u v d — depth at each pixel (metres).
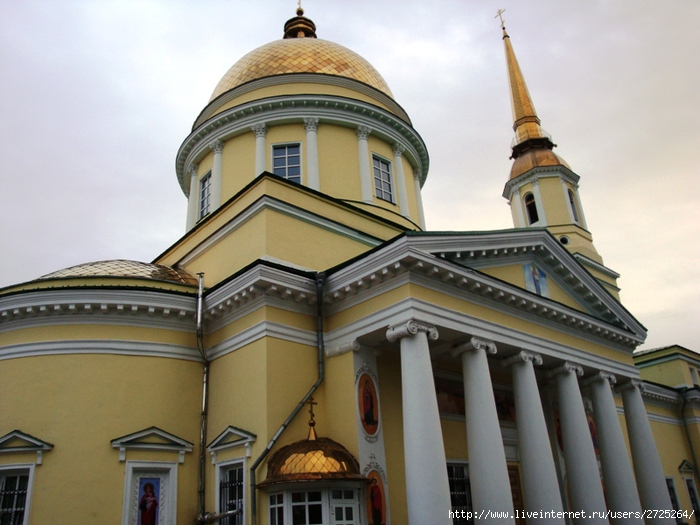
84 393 12.47
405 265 11.75
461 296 12.75
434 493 10.37
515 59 30.59
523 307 14.17
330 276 13.12
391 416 12.90
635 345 18.16
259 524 11.01
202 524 12.30
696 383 29.25
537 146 28.03
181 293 13.65
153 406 12.84
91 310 12.99
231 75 22.61
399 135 21.61
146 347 13.20
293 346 12.67
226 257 15.14
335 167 19.67
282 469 10.95
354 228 16.52
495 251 13.90
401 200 20.77
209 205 20.56
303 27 26.53
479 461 11.76
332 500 10.84
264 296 12.59
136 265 15.50
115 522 11.62
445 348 13.41
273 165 19.69
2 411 12.41
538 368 15.79
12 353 12.84
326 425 12.49
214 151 20.73
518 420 13.55
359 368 12.44
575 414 14.81
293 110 20.03
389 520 11.69
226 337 13.47
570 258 16.08
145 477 12.30
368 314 12.36
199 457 12.98
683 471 25.44
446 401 14.82
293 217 14.66
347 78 21.28
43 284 13.91
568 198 26.48
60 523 11.39
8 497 11.84
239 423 12.32
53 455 11.92
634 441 17.33
